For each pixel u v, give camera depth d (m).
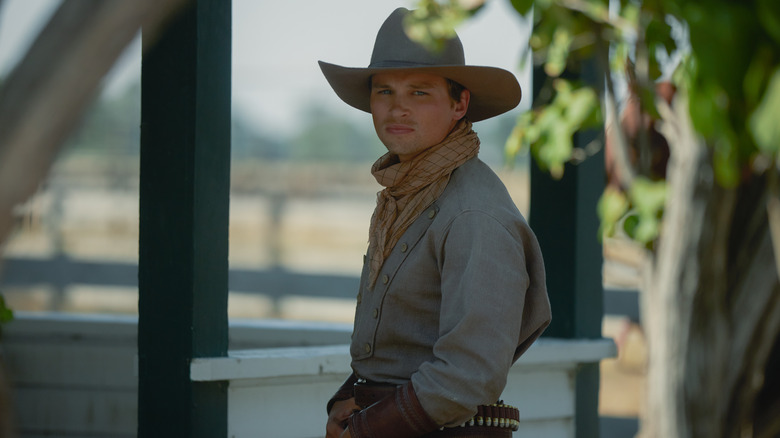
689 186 5.18
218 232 4.39
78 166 31.00
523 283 3.05
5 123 1.04
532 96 5.88
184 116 4.29
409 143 3.28
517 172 30.66
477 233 3.03
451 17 3.63
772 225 4.95
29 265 18.86
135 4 1.07
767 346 5.27
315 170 38.06
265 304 18.53
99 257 23.48
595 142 5.68
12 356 6.93
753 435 5.58
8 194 1.05
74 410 6.90
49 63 1.05
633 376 14.06
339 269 25.66
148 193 4.36
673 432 5.37
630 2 3.64
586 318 5.75
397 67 3.30
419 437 3.13
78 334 6.91
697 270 5.25
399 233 3.25
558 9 3.04
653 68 4.97
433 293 3.17
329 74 3.71
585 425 5.80
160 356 4.35
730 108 2.92
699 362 5.30
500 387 2.93
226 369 4.35
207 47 4.30
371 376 3.29
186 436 4.30
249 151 52.31
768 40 2.52
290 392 4.73
